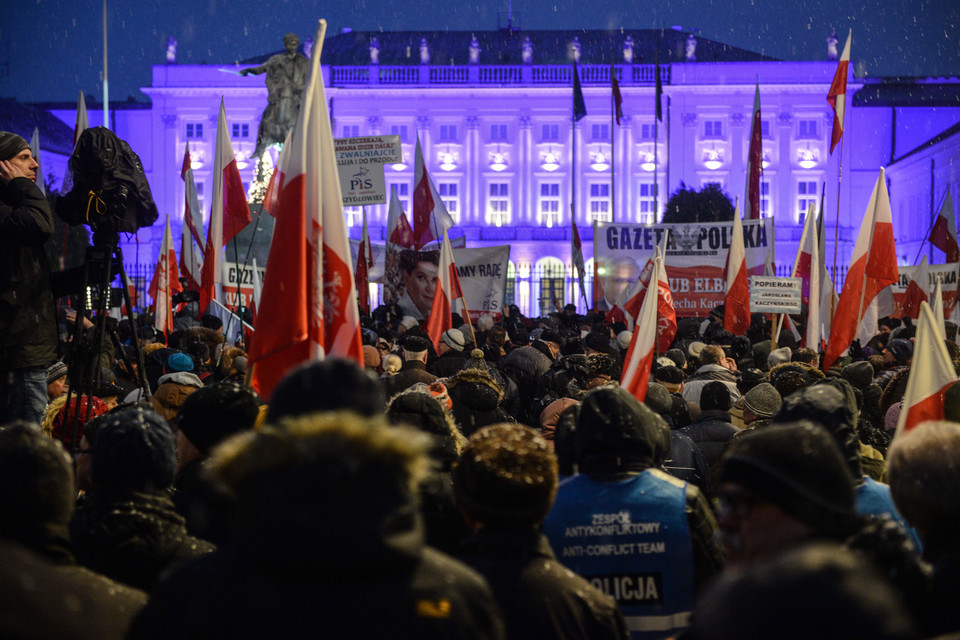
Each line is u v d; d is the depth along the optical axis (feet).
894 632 4.03
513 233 253.65
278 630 6.28
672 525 11.51
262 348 15.74
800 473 7.50
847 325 34.40
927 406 16.26
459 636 6.53
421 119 255.50
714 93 254.88
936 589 7.91
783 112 254.68
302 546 6.21
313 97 16.22
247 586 6.44
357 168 43.47
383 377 27.17
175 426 16.06
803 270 48.73
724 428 20.90
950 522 8.91
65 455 8.53
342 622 6.30
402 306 56.29
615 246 53.01
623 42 277.44
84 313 19.19
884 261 34.53
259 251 77.46
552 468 9.82
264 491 6.31
